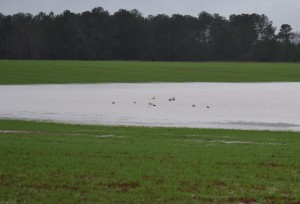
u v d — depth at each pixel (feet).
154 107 175.22
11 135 98.99
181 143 89.56
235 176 58.39
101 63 515.91
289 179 57.00
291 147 84.58
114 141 90.79
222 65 524.52
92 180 55.47
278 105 181.57
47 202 46.57
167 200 47.60
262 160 69.31
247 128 122.52
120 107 174.91
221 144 88.94
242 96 218.79
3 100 198.08
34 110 163.43
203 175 58.70
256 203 47.42
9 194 49.24
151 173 59.36
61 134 102.63
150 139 95.86
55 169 61.16
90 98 207.72
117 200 47.42
